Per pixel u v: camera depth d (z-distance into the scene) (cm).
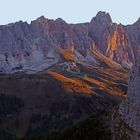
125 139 11750
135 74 12288
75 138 13562
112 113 13400
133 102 12138
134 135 11550
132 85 12369
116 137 12138
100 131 12938
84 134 13438
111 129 12656
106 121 13312
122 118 12469
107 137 12425
